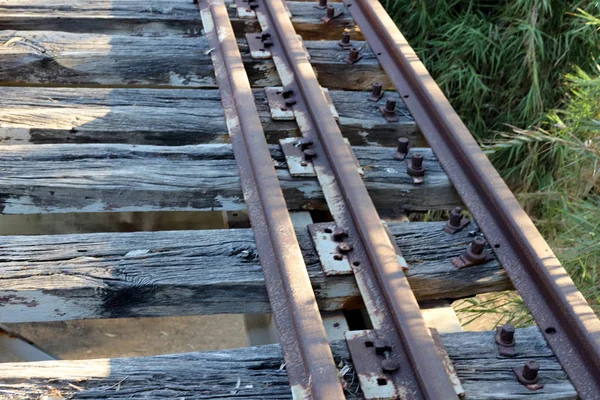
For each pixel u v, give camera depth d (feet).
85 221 13.51
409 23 17.99
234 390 7.21
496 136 16.87
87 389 7.13
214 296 8.48
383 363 7.30
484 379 7.54
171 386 7.22
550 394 7.38
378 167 10.77
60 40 13.17
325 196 9.70
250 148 9.93
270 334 9.18
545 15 16.44
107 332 16.56
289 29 13.25
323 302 8.58
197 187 9.89
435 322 8.57
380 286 8.21
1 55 12.54
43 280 8.15
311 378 6.79
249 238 9.00
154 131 11.23
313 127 11.02
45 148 10.23
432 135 11.41
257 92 12.05
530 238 8.79
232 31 13.02
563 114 16.11
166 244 8.83
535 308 8.27
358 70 13.44
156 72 12.99
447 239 9.48
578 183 14.02
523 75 16.72
